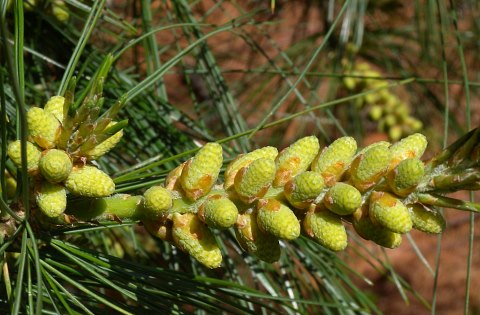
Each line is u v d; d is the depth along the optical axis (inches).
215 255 12.0
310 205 11.8
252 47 19.0
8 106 14.4
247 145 17.0
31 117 11.5
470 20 31.9
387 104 31.6
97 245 16.8
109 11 15.8
